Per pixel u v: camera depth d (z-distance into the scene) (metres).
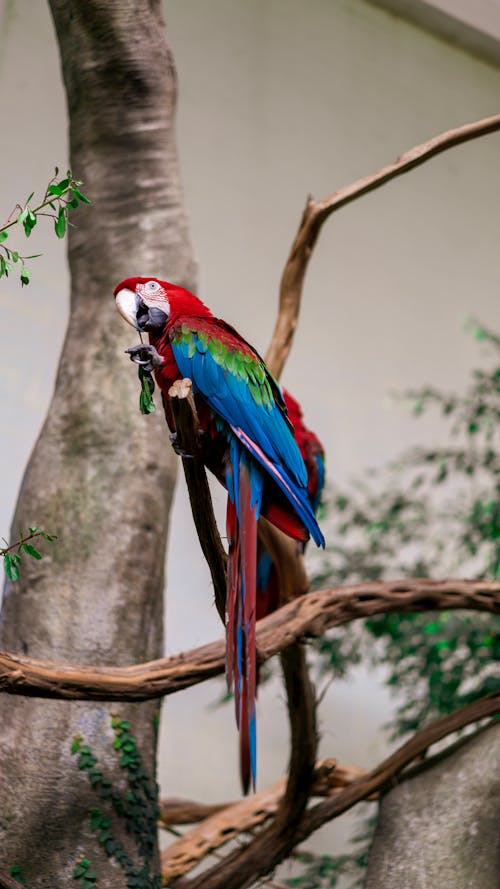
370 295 9.62
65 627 4.52
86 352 5.08
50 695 3.45
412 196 10.23
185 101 9.11
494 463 6.97
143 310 3.33
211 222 8.89
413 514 8.40
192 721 7.79
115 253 5.18
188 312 3.30
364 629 6.30
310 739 4.36
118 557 4.70
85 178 5.30
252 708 2.44
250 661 2.53
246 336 8.71
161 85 5.37
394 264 9.87
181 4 9.38
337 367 9.20
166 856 5.00
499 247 10.61
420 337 9.74
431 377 9.66
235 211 9.06
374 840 4.38
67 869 3.98
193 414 2.70
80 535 4.71
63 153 8.39
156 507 4.87
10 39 8.44
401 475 9.10
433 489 9.16
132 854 4.14
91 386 4.99
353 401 9.16
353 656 6.57
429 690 6.22
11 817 4.05
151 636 4.71
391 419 9.28
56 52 8.65
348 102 10.12
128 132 5.30
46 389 7.93
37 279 8.10
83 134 5.34
